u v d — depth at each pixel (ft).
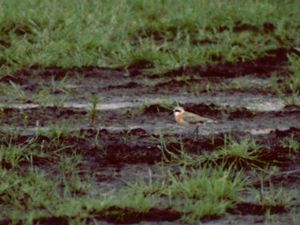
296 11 156.46
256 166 96.58
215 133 106.83
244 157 97.35
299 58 138.00
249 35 145.89
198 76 130.62
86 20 146.20
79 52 136.77
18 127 108.06
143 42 141.59
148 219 84.84
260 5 156.56
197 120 107.34
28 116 112.06
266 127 110.01
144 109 115.55
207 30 148.77
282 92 124.57
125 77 130.21
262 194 89.86
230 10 153.07
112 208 85.66
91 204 85.81
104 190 90.99
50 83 126.62
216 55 137.39
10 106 116.06
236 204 87.81
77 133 104.47
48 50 135.95
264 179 94.22
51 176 93.91
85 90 124.26
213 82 128.47
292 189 92.07
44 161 97.35
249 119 113.39
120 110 115.75
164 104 116.26
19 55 133.90
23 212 85.30
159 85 126.62
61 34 141.08
